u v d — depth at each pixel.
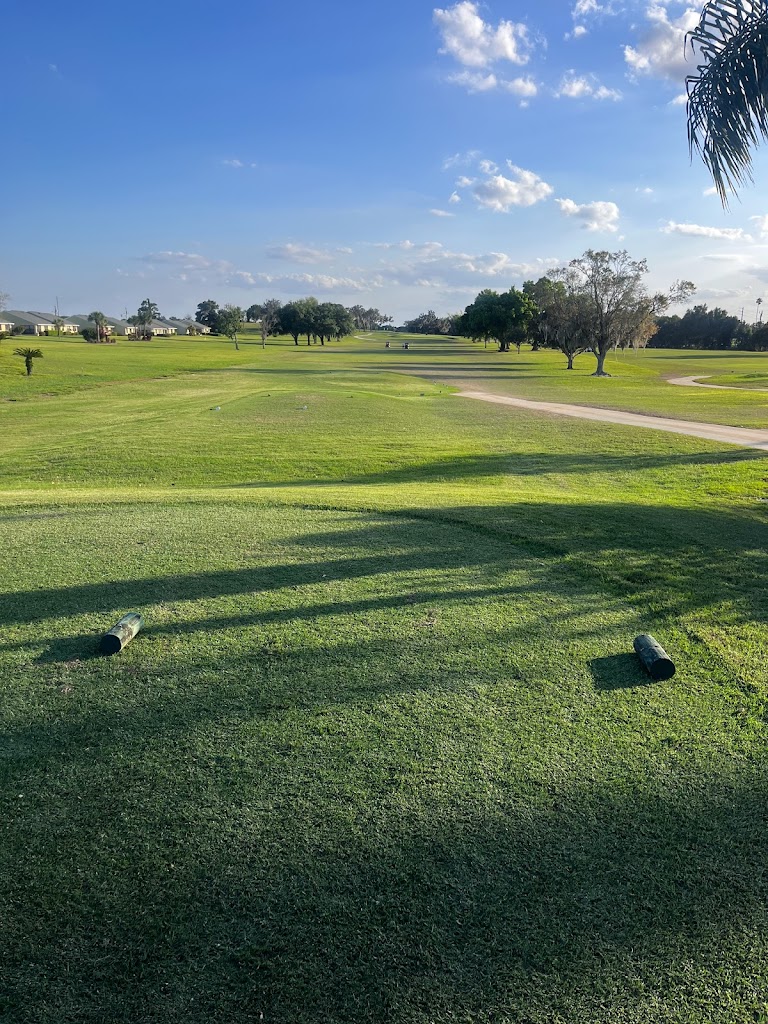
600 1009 1.85
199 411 24.91
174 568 5.30
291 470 13.92
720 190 8.82
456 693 3.49
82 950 1.99
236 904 2.16
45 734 3.06
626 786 2.79
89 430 19.84
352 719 3.22
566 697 3.49
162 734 3.08
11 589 4.79
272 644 3.98
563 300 58.44
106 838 2.44
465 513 7.48
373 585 5.01
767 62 8.07
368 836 2.47
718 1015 1.84
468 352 100.81
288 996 1.87
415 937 2.05
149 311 176.00
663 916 2.15
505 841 2.46
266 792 2.70
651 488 11.99
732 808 2.67
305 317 131.50
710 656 4.00
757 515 9.31
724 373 57.84
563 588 5.08
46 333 124.06
